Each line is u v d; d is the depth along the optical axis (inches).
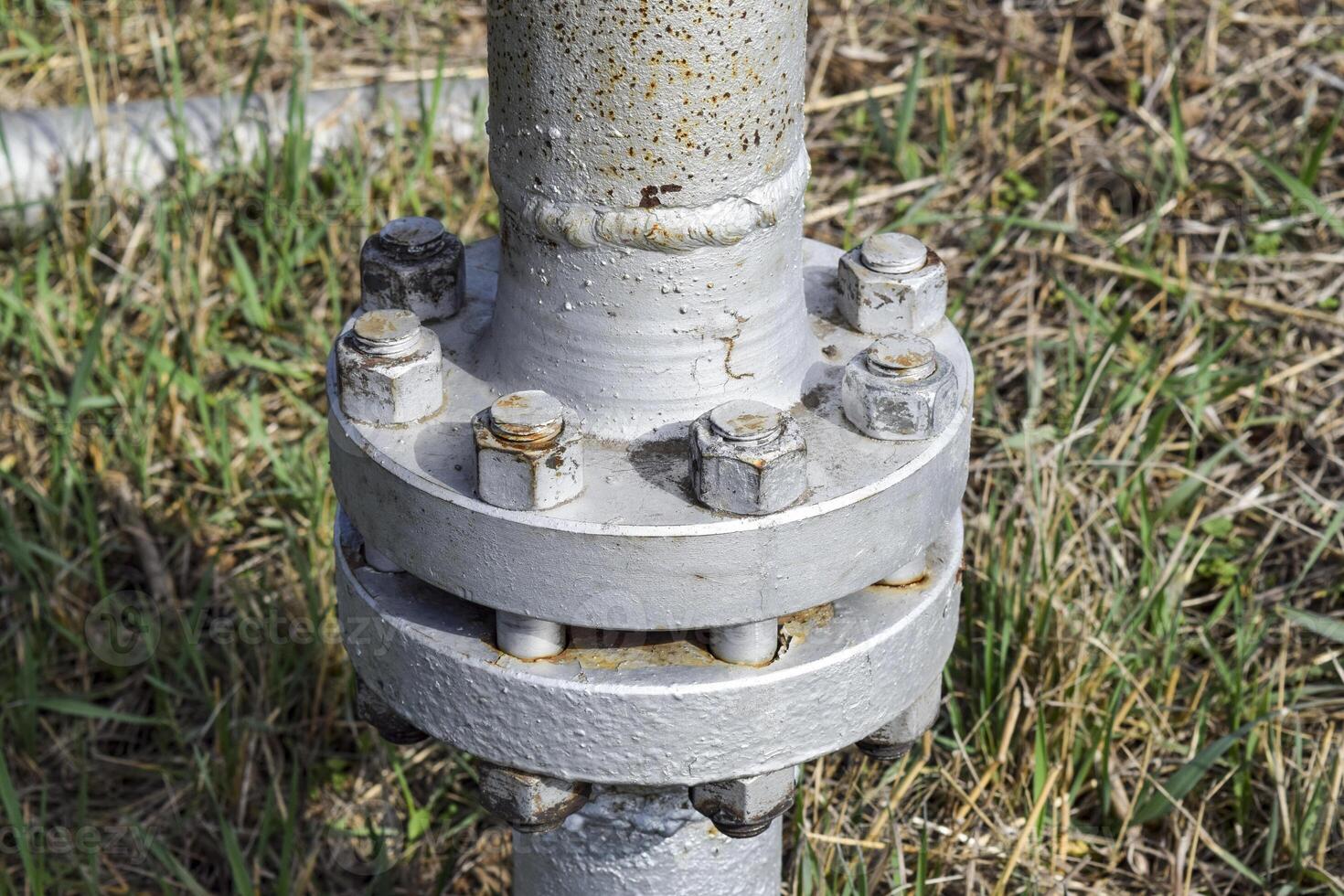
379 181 149.5
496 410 56.1
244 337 139.2
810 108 157.8
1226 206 144.8
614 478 58.2
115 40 168.9
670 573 56.1
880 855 99.4
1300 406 128.5
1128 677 102.3
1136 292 137.1
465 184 152.0
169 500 127.5
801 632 61.7
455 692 61.5
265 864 108.1
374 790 110.7
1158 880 101.0
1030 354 129.6
